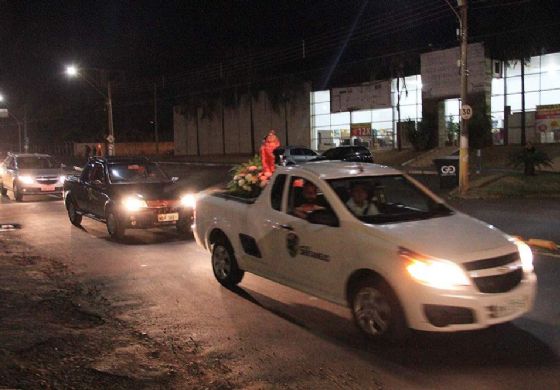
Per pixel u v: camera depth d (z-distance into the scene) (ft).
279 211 23.31
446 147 122.62
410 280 17.62
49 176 69.56
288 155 101.60
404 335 18.29
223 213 26.76
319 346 19.15
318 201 22.04
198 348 19.07
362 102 139.13
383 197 22.24
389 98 133.69
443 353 18.35
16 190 68.80
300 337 20.06
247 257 25.08
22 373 16.47
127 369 17.17
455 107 124.26
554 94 110.11
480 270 17.61
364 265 19.01
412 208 22.06
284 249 22.70
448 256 17.57
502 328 20.65
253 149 165.89
